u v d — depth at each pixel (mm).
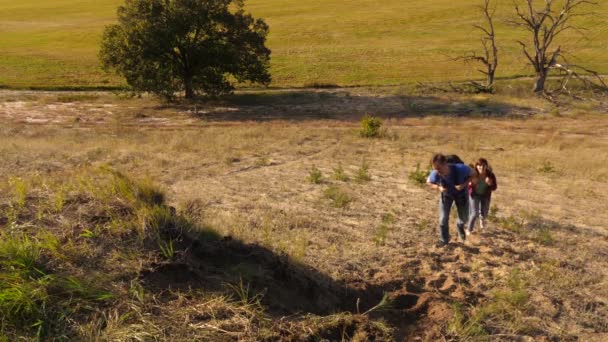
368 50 53750
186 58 36344
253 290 5117
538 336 5555
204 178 13531
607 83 41875
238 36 36000
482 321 5680
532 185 14188
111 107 36094
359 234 8430
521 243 8438
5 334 3969
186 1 34250
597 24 61000
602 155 19906
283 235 7938
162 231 5555
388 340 4969
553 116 33281
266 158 17484
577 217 10672
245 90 41875
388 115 33875
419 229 8828
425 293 6062
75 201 5938
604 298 6512
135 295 4562
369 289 6145
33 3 91562
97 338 4051
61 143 19906
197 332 4359
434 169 7887
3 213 5500
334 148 20328
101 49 35375
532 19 39688
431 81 43562
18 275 4430
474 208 8781
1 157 15016
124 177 6586
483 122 31625
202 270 5227
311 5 78938
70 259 4797
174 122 31859
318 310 5406
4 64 48875
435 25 64688
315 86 43281
